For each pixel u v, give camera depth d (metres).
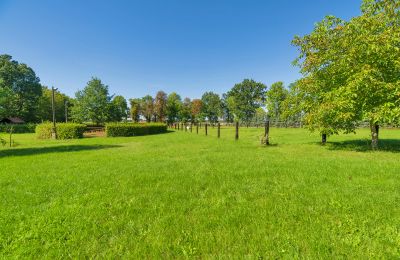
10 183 5.52
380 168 5.89
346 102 8.38
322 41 10.23
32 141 20.59
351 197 3.97
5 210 3.87
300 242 2.69
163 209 3.74
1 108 14.14
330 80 10.09
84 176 5.99
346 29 9.37
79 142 18.39
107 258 2.54
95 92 52.56
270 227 3.05
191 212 3.62
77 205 3.98
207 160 7.73
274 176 5.47
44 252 2.70
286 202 3.87
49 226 3.27
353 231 2.89
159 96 66.31
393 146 10.54
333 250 2.54
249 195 4.25
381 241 2.67
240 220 3.28
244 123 60.81
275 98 46.84
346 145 11.28
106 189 4.82
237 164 6.89
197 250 2.63
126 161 8.20
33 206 4.03
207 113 94.12
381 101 8.48
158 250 2.65
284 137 17.41
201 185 4.94
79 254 2.63
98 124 55.56
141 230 3.11
